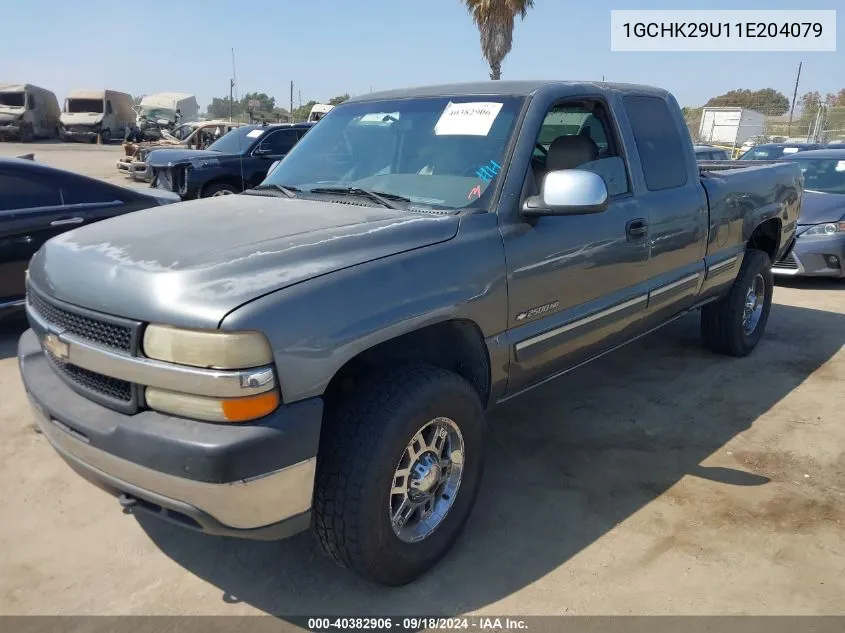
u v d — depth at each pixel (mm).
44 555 3027
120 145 35000
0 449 3951
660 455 3941
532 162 3395
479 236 2965
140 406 2355
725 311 5312
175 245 2590
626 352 5688
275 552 3066
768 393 4855
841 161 9133
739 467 3811
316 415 2336
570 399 4719
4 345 5809
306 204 3258
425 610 2697
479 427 2965
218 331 2174
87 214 6312
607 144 3930
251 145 12211
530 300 3203
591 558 3014
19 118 35094
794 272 8156
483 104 3447
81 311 2473
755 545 3104
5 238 5828
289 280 2359
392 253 2666
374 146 3641
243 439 2188
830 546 3098
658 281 4172
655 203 4043
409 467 2703
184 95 37844
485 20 18344
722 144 30562
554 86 3529
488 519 3301
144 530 3227
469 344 3037
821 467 3816
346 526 2512
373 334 2479
